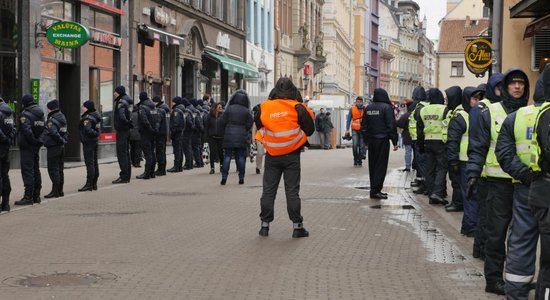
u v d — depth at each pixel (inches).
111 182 756.0
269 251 381.7
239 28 1843.0
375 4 4879.4
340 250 386.9
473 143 299.4
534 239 266.5
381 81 5157.5
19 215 509.7
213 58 1560.0
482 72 801.6
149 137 800.3
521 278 267.4
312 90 2760.8
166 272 328.8
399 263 354.6
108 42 1071.6
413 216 521.7
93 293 290.4
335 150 1603.1
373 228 464.4
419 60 6323.8
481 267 346.3
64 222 477.4
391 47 5467.5
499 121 294.7
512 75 295.0
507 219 291.7
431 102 597.3
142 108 793.6
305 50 2464.3
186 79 1477.6
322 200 611.2
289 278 319.3
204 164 1026.1
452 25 3036.4
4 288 298.2
